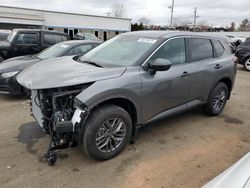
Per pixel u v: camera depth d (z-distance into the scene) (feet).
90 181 9.50
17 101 18.44
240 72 36.96
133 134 11.87
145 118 11.84
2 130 13.43
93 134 9.96
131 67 11.16
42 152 11.31
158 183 9.50
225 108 18.54
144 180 9.65
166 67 10.92
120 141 11.09
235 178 5.48
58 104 9.85
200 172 10.27
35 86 9.43
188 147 12.28
